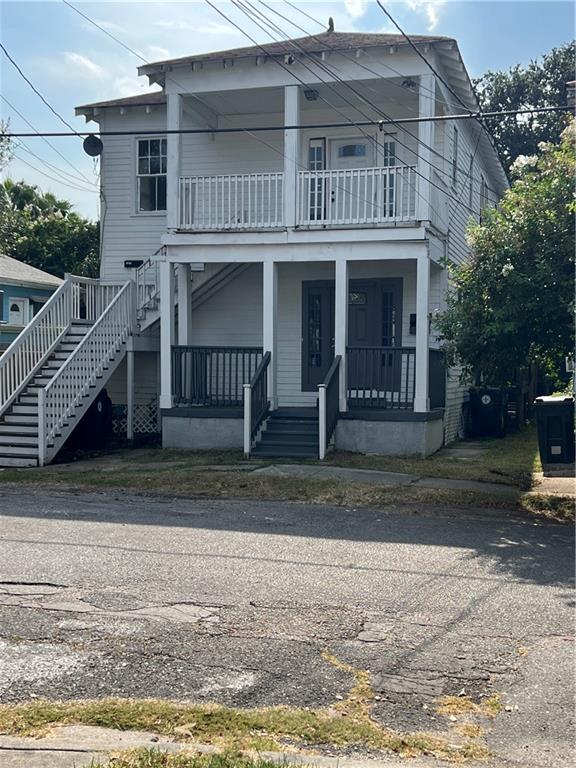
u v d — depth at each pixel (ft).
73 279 57.16
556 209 35.68
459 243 61.16
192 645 18.02
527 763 13.24
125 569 24.17
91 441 56.39
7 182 140.26
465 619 20.01
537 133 131.23
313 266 59.57
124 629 18.98
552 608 20.97
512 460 49.26
